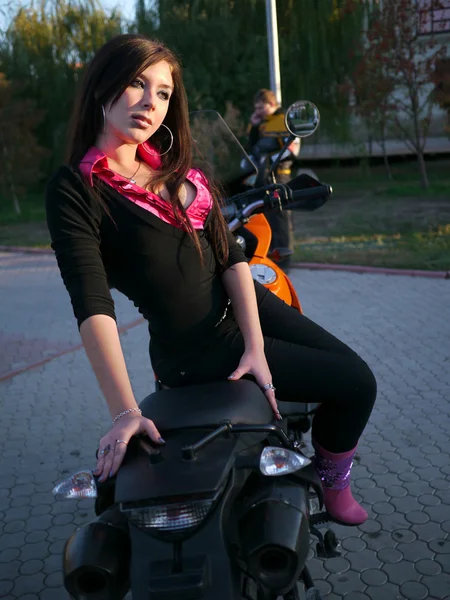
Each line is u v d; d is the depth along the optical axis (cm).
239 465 173
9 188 1644
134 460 170
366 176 1806
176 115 209
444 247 888
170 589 156
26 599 278
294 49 1670
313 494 229
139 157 207
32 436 430
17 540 321
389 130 1593
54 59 1822
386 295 689
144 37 197
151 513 161
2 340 636
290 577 166
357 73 1508
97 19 1819
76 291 180
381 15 1515
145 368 533
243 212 295
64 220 183
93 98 196
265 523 168
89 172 185
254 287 230
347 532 303
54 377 533
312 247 959
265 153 609
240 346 206
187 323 200
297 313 230
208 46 1619
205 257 203
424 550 287
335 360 213
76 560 167
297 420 267
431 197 1405
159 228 191
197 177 212
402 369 491
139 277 192
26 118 1641
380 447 379
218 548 162
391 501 325
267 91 673
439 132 1719
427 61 1460
